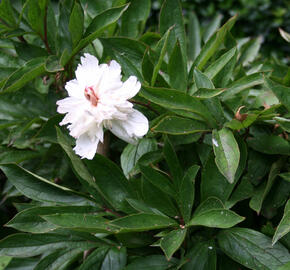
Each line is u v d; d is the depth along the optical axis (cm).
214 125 79
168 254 72
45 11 87
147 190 80
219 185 79
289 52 251
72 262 82
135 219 75
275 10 257
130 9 93
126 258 79
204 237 81
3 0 86
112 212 82
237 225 85
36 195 81
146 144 85
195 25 104
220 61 85
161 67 88
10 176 81
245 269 80
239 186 81
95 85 77
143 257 79
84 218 77
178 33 88
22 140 93
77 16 82
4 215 100
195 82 81
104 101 75
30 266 86
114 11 84
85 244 80
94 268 78
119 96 76
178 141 84
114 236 83
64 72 89
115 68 78
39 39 95
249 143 82
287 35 93
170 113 82
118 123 77
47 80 96
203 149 84
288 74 85
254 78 82
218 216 73
